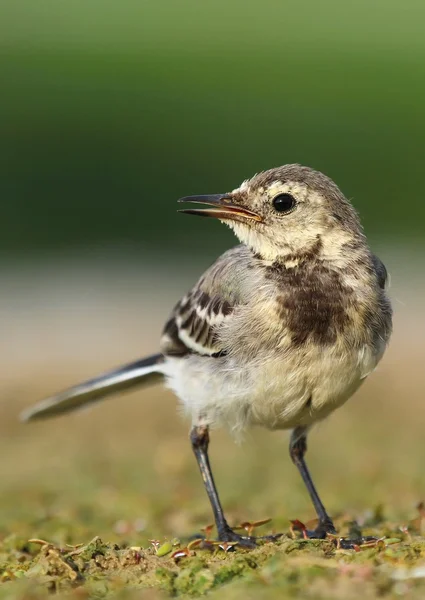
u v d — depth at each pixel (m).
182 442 16.12
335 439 15.95
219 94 34.59
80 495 12.77
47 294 24.69
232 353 9.22
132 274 25.98
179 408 10.05
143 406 18.53
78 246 28.16
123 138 31.39
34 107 32.66
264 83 35.34
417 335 21.69
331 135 32.22
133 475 14.13
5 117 32.09
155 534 10.02
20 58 35.91
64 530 10.31
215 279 9.77
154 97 33.88
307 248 9.38
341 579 7.60
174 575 7.96
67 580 7.92
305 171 9.58
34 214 29.05
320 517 9.64
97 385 11.12
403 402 17.89
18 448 16.12
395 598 7.26
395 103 34.25
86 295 24.62
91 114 32.66
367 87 35.25
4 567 8.54
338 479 13.44
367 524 9.88
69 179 30.06
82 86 34.50
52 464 14.95
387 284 9.71
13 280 25.64
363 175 30.72
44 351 21.12
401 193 30.23
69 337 21.94
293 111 33.53
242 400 9.27
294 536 9.28
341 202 9.52
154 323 22.75
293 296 9.12
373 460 14.43
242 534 10.01
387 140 31.84
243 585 7.57
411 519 9.86
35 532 10.23
